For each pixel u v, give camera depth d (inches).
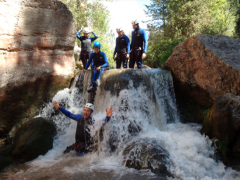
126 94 182.1
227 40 202.7
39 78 209.2
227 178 127.0
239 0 681.6
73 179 120.0
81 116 174.1
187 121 215.2
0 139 190.7
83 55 258.4
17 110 196.7
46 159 157.5
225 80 182.9
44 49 214.5
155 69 216.2
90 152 161.3
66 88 230.5
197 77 202.1
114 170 132.0
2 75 184.4
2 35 182.2
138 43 233.6
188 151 147.6
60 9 223.5
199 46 197.2
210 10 518.6
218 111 151.9
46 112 213.2
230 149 145.4
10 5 186.2
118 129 170.7
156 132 172.7
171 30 564.4
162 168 127.2
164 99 206.7
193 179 120.0
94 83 204.4
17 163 150.1
